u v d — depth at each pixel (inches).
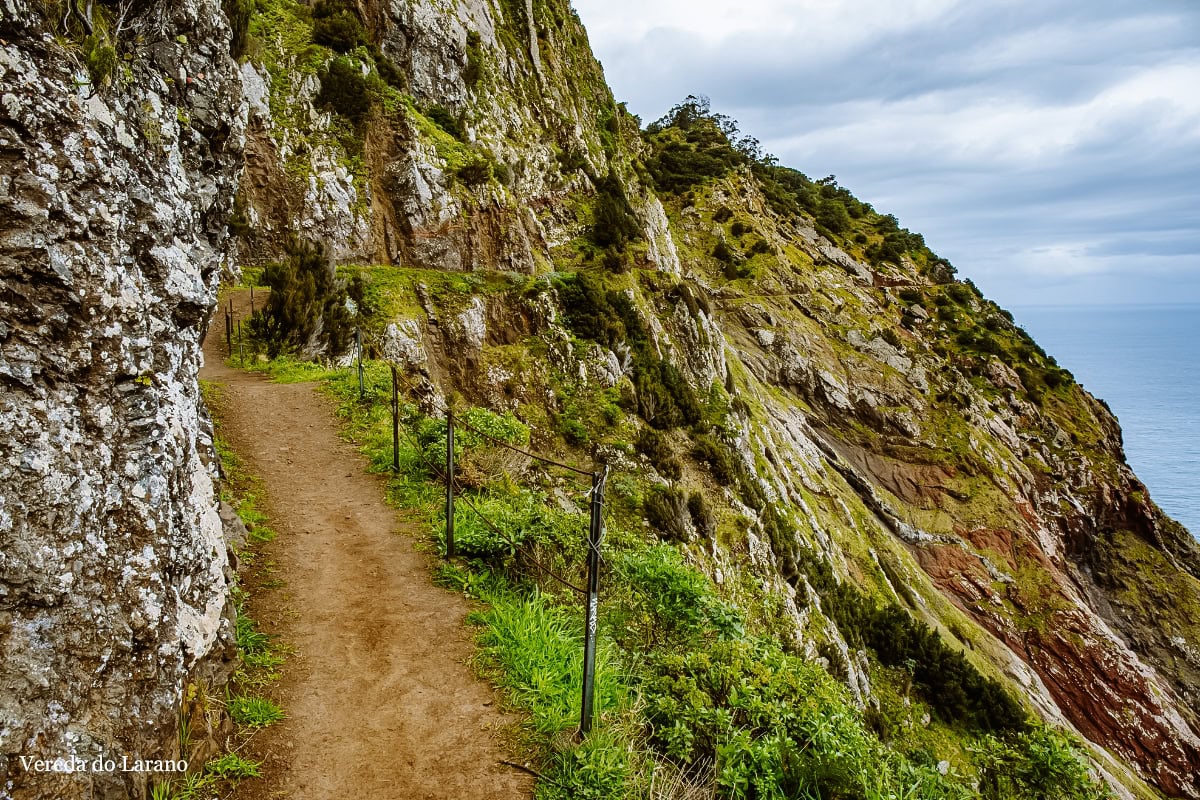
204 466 186.9
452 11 1582.2
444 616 248.1
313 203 1113.4
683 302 1673.2
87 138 132.7
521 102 1862.7
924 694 1330.0
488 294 1163.3
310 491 366.3
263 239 1089.4
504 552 291.1
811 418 2400.3
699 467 1210.6
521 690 205.5
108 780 120.0
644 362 1333.7
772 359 2496.3
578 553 300.4
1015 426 2738.7
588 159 2087.8
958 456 2404.0
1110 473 2760.8
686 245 2965.1
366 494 367.9
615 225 1713.8
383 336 951.6
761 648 271.3
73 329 125.6
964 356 2960.1
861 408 2479.1
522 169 1615.4
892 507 2240.4
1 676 108.6
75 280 125.5
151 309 148.6
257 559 277.6
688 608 267.9
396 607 252.1
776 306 2696.9
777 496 1545.3
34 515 115.6
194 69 214.7
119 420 133.7
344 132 1200.8
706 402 1553.9
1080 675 1956.2
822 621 1197.7
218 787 151.4
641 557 291.0
